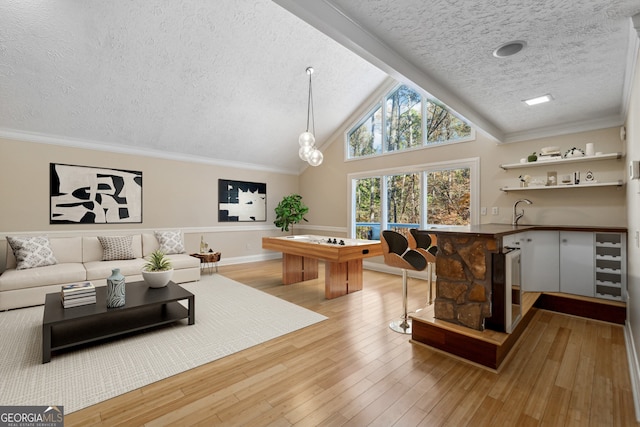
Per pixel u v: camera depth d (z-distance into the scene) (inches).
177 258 181.3
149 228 208.4
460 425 62.0
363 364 87.3
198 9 134.5
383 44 80.3
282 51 169.3
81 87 150.9
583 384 77.6
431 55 86.0
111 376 79.7
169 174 217.5
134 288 125.0
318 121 238.5
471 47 81.7
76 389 73.6
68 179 177.6
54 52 131.7
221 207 245.3
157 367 84.7
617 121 130.9
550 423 62.9
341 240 170.2
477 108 125.3
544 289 136.2
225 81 174.7
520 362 88.9
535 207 153.1
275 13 147.8
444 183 191.8
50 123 164.4
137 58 146.0
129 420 63.1
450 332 93.0
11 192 161.5
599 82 101.4
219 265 243.6
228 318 123.3
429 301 126.9
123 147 195.9
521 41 78.4
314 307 138.6
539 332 111.7
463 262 93.4
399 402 69.7
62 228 175.9
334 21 67.0
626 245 120.3
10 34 120.9
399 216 215.8
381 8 66.0
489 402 69.9
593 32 73.9
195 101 181.6
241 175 257.4
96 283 150.0
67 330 99.9
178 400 70.0
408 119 210.4
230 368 84.7
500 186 164.7
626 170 120.9
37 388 73.7
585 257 129.0
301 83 195.8
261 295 156.9
